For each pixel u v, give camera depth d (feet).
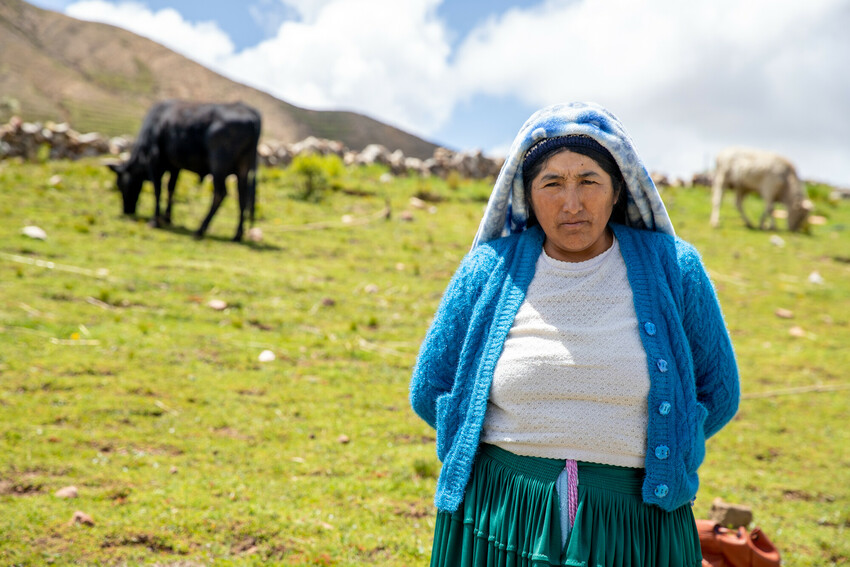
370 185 63.57
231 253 38.22
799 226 62.80
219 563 12.39
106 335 24.68
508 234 8.05
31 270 30.42
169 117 40.16
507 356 6.95
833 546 15.90
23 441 16.53
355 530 14.28
